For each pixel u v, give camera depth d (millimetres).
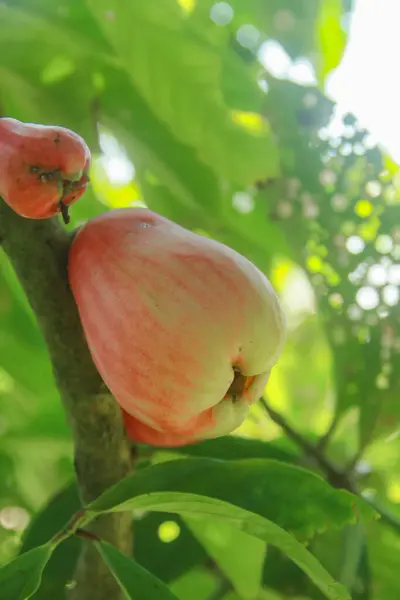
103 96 540
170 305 377
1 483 584
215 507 385
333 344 523
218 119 532
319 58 589
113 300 383
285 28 579
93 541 387
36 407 602
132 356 379
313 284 530
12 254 402
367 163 521
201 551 501
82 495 420
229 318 378
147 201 583
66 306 404
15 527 583
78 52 525
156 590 380
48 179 372
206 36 533
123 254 386
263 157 536
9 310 594
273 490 401
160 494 381
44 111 540
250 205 561
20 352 599
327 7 583
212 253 383
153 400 380
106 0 504
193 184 554
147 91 527
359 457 509
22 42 516
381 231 516
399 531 496
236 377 392
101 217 399
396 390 509
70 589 429
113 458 415
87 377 406
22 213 378
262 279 388
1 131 376
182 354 375
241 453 460
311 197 527
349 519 401
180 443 419
